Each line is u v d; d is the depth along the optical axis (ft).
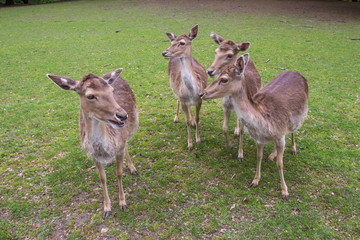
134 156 18.33
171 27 55.21
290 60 34.88
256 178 15.43
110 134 12.67
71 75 31.68
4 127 21.43
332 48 39.47
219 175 16.46
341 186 15.14
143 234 12.88
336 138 19.21
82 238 12.74
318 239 12.32
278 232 12.70
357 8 74.28
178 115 22.27
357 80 28.37
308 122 21.25
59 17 69.26
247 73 18.26
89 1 96.84
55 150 18.78
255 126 13.74
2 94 27.22
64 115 23.16
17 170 16.97
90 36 49.93
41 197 15.02
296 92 15.66
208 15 67.92
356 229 12.68
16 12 78.69
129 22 61.21
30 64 35.94
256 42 43.21
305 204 14.15
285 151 18.30
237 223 13.24
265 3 84.69
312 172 16.30
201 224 13.26
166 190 15.44
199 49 40.47
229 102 16.78
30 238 12.76
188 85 18.08
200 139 20.11
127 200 14.84
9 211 14.15
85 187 15.67
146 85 28.81
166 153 18.48
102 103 11.05
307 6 78.59
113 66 34.42
